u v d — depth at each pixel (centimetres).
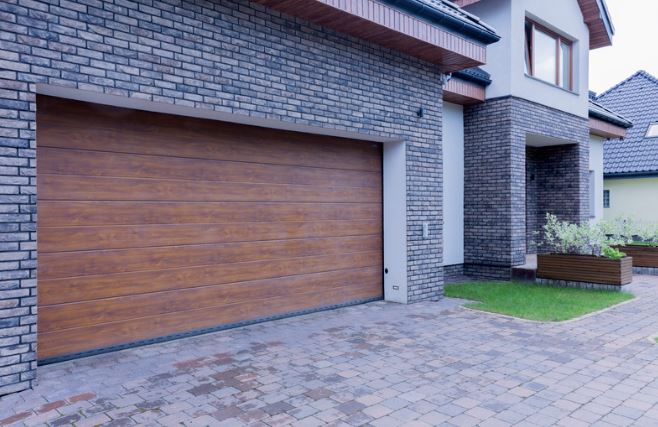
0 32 386
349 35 653
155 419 350
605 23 1228
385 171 769
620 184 1712
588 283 882
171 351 505
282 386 414
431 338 562
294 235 659
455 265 1069
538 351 514
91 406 371
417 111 757
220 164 582
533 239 1281
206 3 511
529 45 1095
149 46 470
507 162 1008
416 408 372
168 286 539
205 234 570
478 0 1027
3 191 386
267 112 563
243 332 580
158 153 530
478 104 1052
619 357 494
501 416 359
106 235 493
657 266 1118
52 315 461
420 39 670
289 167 652
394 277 762
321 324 623
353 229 734
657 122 1761
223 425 342
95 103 485
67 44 420
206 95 511
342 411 366
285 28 580
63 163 466
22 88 396
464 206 1080
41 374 434
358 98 666
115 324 500
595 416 359
